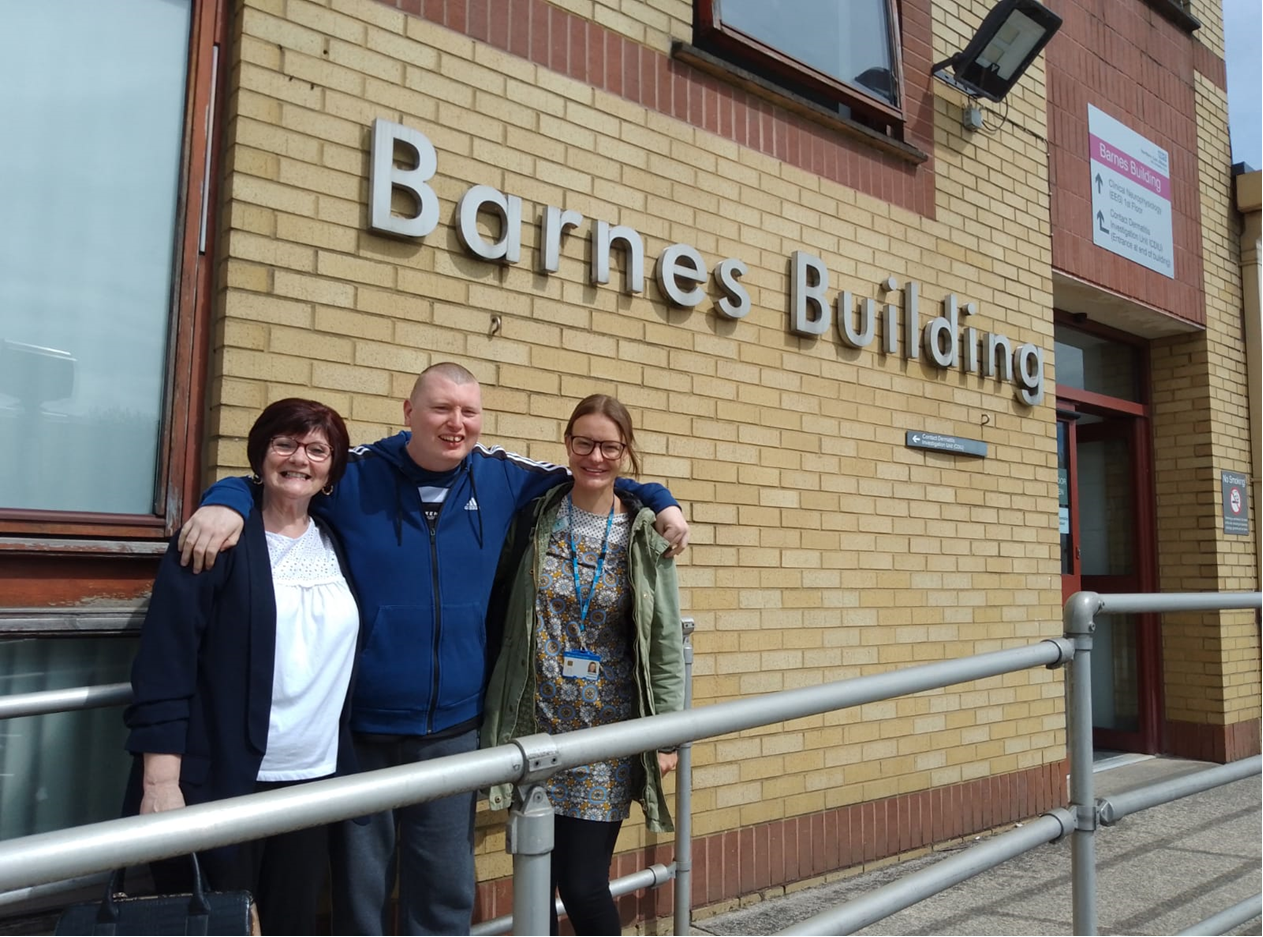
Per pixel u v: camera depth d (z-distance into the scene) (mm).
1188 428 6465
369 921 2137
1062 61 5570
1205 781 2658
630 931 3266
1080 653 2322
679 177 3641
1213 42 6957
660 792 2361
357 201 2838
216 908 1527
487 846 2928
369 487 2244
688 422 3564
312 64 2787
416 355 2912
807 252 4035
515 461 2525
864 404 4188
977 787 4461
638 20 3586
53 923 2314
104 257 2584
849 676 3988
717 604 3584
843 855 3875
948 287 4656
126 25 2650
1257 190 6832
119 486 2568
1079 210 5566
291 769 2016
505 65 3191
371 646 2176
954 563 4508
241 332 2611
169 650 1894
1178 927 3176
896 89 4516
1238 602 2820
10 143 2486
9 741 2455
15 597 2375
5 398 2439
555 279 3242
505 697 2342
